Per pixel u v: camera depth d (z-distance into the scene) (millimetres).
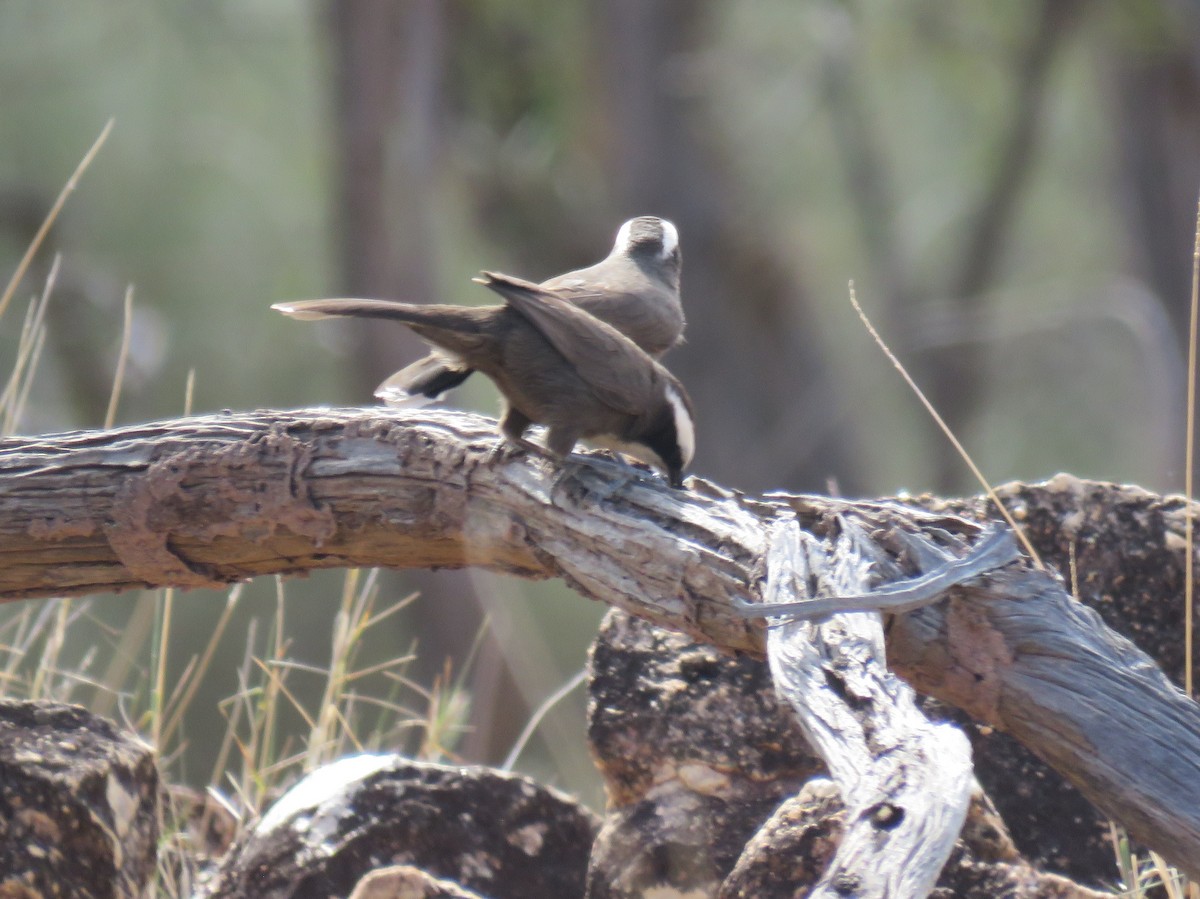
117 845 5867
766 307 25031
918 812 3908
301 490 5938
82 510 6023
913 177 26922
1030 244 28031
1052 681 4785
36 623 8172
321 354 22734
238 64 22578
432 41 19453
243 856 6574
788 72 24891
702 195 23938
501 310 6852
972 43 22969
